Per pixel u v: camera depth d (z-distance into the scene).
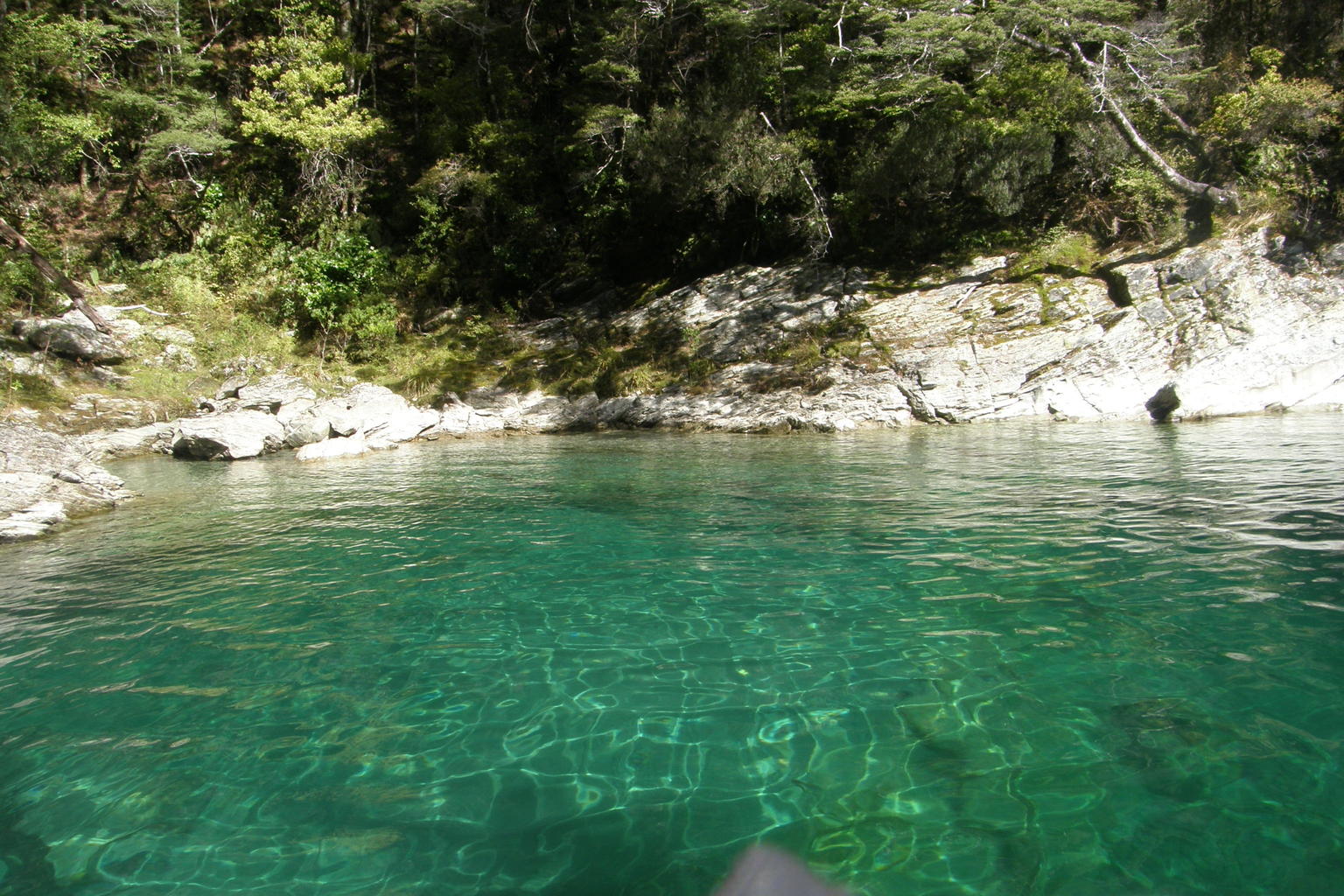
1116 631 4.18
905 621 4.51
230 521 8.46
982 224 20.83
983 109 19.62
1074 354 15.88
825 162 22.25
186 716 3.66
